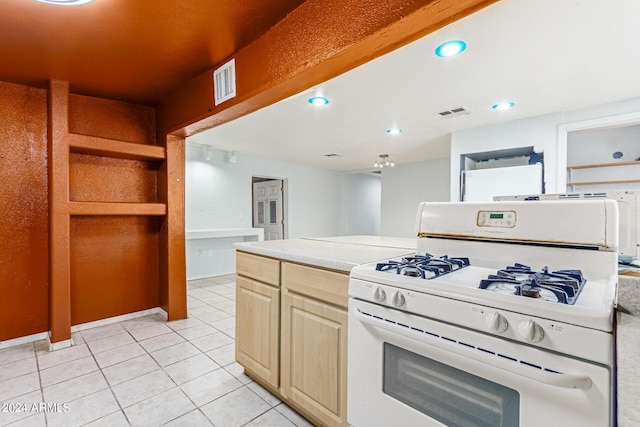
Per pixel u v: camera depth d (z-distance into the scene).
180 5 1.55
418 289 0.99
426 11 1.11
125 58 2.09
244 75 1.94
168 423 1.55
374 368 1.14
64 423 1.54
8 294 2.43
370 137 4.25
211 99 2.26
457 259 1.26
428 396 1.02
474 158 4.10
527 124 3.34
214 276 5.19
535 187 3.21
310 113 3.24
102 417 1.59
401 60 2.10
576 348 0.72
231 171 5.46
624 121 2.82
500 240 1.23
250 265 1.91
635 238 1.25
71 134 2.48
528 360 0.78
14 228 2.45
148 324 2.91
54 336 2.37
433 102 2.90
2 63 2.13
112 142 2.66
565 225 1.10
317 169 7.08
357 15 1.31
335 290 1.39
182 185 3.07
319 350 1.46
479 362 0.87
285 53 1.66
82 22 1.68
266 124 3.65
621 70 2.25
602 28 1.74
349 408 1.23
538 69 2.23
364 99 2.82
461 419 0.95
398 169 6.65
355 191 8.05
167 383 1.91
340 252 1.67
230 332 2.73
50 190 2.44
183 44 1.92
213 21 1.68
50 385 1.88
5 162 2.41
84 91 2.66
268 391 1.84
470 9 1.10
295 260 1.58
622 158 4.13
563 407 0.75
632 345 0.66
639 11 1.59
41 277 2.56
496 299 0.84
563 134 3.14
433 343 0.94
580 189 4.33
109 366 2.12
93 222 2.84
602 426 0.69
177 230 3.04
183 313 3.07
